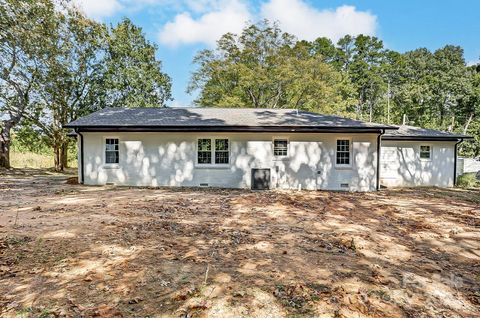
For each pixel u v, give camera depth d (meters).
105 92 24.00
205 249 5.05
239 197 10.82
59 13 20.39
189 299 3.39
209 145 13.91
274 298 3.45
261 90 27.97
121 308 3.17
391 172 16.20
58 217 6.96
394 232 6.51
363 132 13.38
